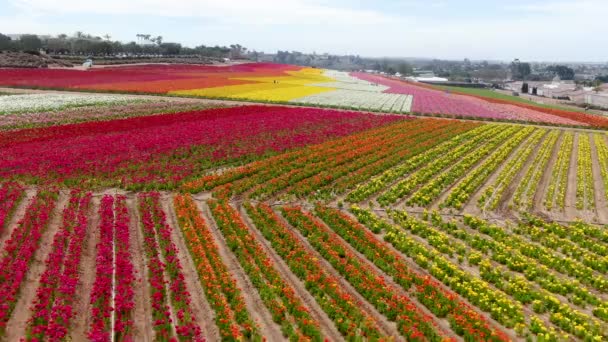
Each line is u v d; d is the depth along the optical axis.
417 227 25.08
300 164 35.31
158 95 72.94
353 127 51.03
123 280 17.33
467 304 18.17
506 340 15.03
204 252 20.36
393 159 38.66
